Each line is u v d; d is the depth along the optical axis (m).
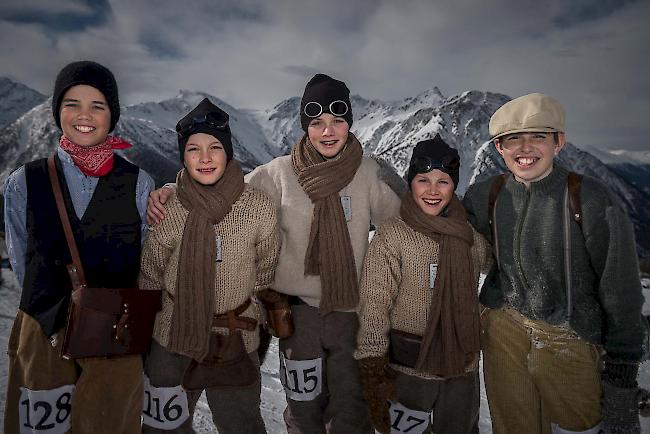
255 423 2.68
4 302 8.00
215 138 2.38
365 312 2.67
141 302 2.29
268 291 2.84
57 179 2.21
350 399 2.82
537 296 2.36
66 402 2.22
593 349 2.32
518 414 2.54
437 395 2.69
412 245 2.59
